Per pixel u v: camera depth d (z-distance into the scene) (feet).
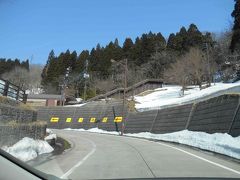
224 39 258.57
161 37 369.71
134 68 337.93
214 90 172.76
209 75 226.38
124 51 379.96
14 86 84.48
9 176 11.05
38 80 425.69
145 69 325.21
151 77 321.73
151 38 367.86
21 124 66.18
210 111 101.91
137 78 312.71
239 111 82.12
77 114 245.24
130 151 71.56
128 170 43.39
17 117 71.67
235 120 82.69
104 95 294.87
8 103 70.90
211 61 241.76
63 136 135.74
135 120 181.37
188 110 123.34
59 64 395.34
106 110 221.87
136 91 290.76
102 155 63.31
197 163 50.80
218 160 54.90
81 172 41.65
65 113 253.65
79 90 357.20
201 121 107.45
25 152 55.62
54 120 255.50
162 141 112.37
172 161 53.36
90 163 51.01
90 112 236.22
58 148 78.95
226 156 61.26
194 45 310.45
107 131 204.74
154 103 192.54
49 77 393.29
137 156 61.21
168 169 44.24
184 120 124.57
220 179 14.75
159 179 14.96
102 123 218.59
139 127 173.17
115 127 201.98
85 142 102.53
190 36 330.95
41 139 83.25
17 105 77.97
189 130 115.03
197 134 94.17
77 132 183.62
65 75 362.74
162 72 317.22
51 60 405.80
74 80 361.51
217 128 93.20
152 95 257.55
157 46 355.36
